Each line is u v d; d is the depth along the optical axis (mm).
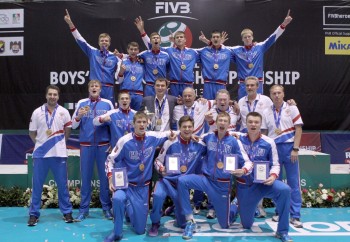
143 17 7422
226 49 5887
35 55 7508
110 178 4113
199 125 5090
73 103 7531
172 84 5773
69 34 7469
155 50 5816
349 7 7391
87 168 4984
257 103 4988
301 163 5762
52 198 5496
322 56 7441
